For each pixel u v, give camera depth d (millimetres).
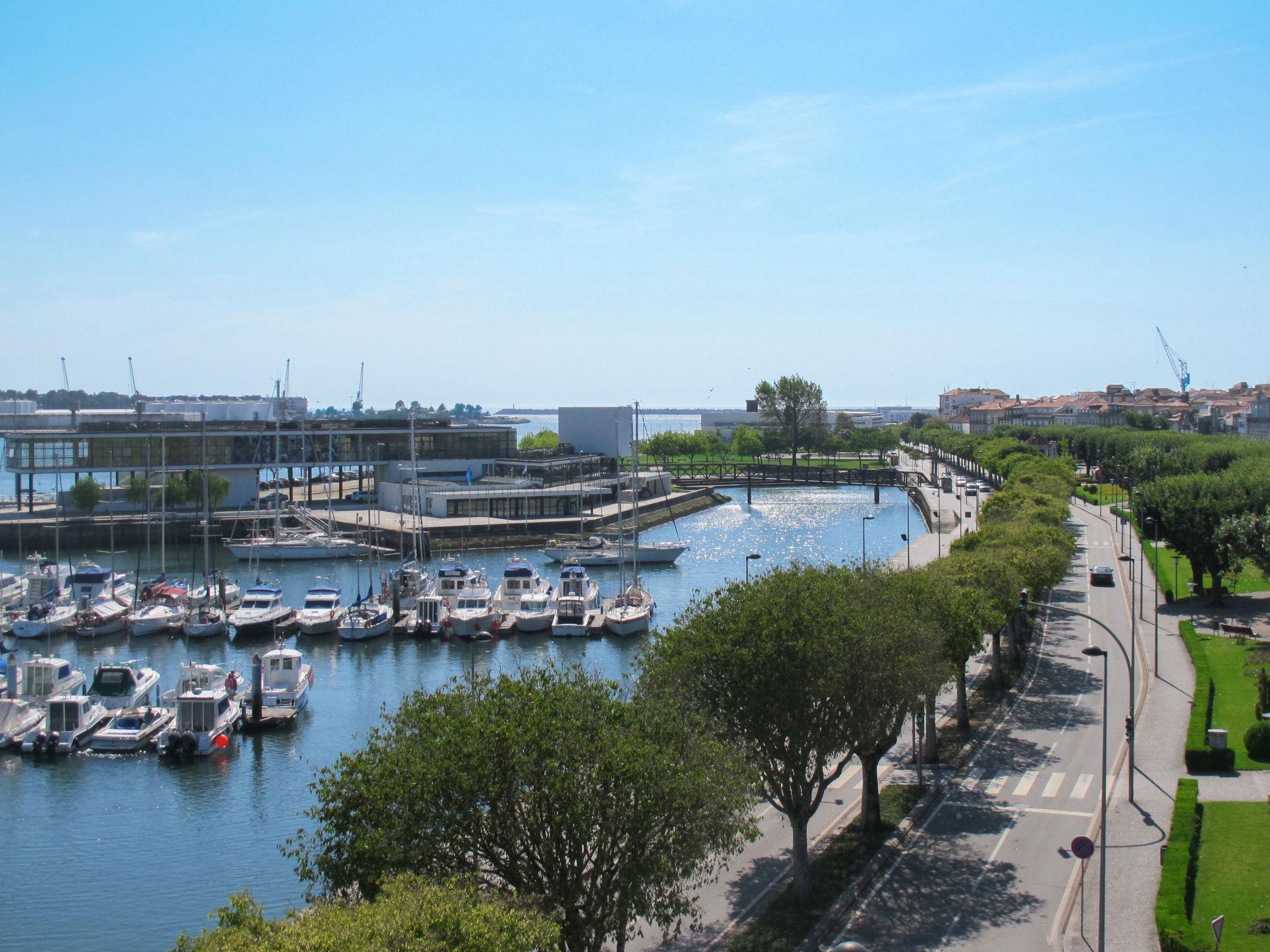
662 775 33500
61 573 129875
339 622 107750
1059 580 92250
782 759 44938
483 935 25250
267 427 190625
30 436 167875
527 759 32125
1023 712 70625
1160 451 183750
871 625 48000
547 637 107812
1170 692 72750
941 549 149000
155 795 64438
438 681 90250
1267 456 143625
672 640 47938
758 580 53281
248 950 23859
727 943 41469
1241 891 41656
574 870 32719
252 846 57094
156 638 106250
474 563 153750
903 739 66875
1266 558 86938
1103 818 40438
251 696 77750
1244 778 55469
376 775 32438
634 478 137000
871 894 44688
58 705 72750
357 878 31266
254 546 152375
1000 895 44094
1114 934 40094
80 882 52969
